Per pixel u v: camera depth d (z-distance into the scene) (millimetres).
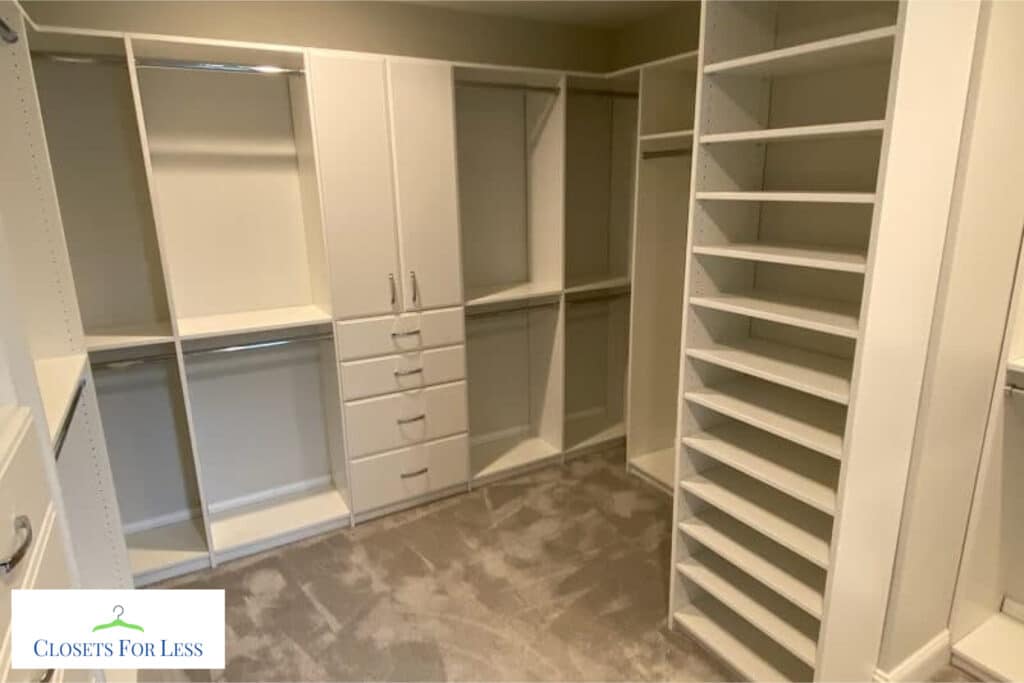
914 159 1357
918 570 1763
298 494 3023
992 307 1657
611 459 3484
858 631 1694
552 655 2027
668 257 3156
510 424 3643
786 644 1755
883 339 1444
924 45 1292
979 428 1767
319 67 2344
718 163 1861
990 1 1374
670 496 3064
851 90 1733
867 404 1465
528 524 2822
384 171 2561
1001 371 1755
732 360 1819
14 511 912
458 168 3012
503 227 3355
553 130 3070
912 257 1439
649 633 2121
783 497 1915
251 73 2566
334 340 2605
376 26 2824
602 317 3809
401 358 2771
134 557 2490
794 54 1534
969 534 1869
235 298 2732
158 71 2414
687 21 3049
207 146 2559
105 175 2385
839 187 1812
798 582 1746
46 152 1766
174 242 2562
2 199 1739
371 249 2600
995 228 1577
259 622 2199
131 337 2271
